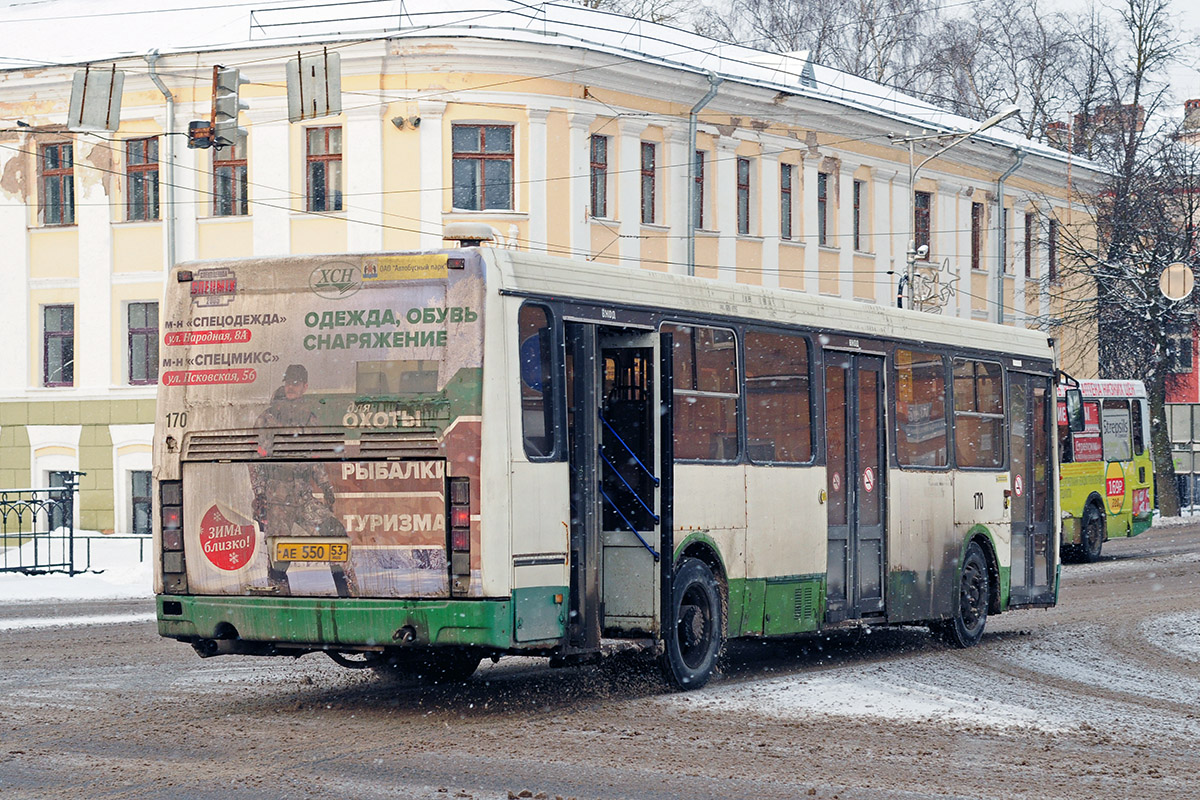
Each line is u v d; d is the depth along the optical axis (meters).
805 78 41.75
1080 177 52.03
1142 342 46.06
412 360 10.73
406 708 11.36
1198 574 26.62
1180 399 65.38
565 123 33.69
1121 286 45.47
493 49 32.75
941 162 46.06
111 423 36.06
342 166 33.75
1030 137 57.47
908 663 14.75
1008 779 8.88
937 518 16.17
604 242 34.69
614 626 12.11
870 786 8.60
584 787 8.46
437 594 10.55
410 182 33.03
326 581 10.83
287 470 10.97
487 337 10.61
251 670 13.64
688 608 12.41
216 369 11.27
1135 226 45.00
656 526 11.98
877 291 43.44
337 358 10.91
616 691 12.27
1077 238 46.62
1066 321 46.91
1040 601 18.28
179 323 11.42
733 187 38.41
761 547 13.38
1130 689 13.15
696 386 12.60
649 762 9.21
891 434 15.44
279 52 33.72
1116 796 8.45
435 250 10.79
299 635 10.89
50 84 36.09
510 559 10.61
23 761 9.11
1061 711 11.64
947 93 58.56
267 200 34.19
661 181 36.31
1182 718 11.48
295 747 9.62
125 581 23.92
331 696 11.99
